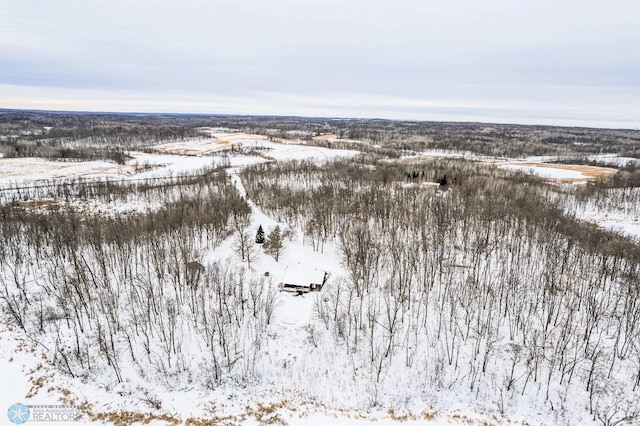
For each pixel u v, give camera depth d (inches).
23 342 1630.2
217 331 1700.3
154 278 2063.2
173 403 1433.3
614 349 1518.2
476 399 1446.9
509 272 2086.6
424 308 1878.7
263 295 1973.4
